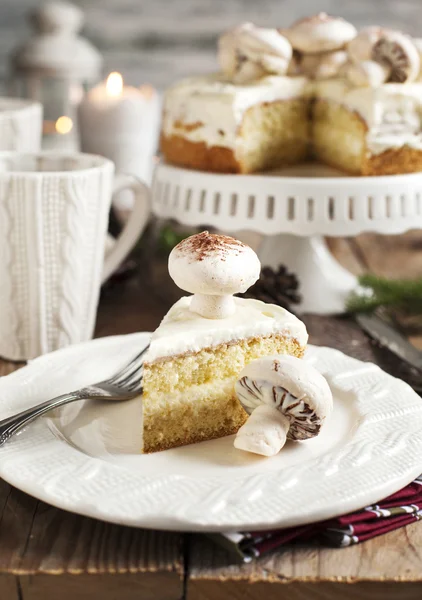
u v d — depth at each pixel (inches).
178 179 32.7
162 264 36.4
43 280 27.8
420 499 21.7
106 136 38.9
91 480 21.1
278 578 20.2
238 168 33.3
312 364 25.9
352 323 31.9
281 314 25.0
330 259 34.7
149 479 21.1
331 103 35.0
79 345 26.8
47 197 27.1
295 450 22.9
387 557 20.6
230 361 24.2
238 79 34.8
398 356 28.6
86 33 64.0
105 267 30.8
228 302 24.6
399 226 31.1
